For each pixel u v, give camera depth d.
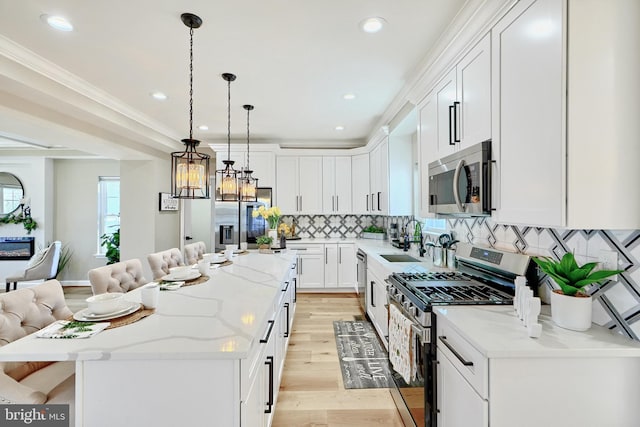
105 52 2.35
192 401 1.09
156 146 4.75
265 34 2.10
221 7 1.81
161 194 5.12
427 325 1.56
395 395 2.20
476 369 1.17
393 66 2.57
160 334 1.22
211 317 1.42
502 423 1.11
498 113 1.52
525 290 1.36
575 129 1.12
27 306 1.46
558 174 1.15
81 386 1.09
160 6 1.80
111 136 3.91
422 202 2.57
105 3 1.78
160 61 2.49
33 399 1.18
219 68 2.62
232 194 3.05
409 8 1.83
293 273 3.61
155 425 1.09
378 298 3.18
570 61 1.11
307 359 2.86
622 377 1.12
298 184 5.28
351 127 4.52
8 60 2.26
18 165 5.57
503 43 1.48
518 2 1.37
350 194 5.29
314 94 3.21
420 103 2.64
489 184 1.58
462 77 1.89
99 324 1.32
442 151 2.19
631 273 1.18
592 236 1.34
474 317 1.42
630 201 1.12
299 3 1.78
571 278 1.30
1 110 2.56
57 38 2.15
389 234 4.93
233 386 1.09
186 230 6.05
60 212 5.84
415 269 2.60
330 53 2.36
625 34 1.12
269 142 5.36
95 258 5.90
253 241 5.03
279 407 2.17
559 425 1.12
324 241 5.15
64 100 2.82
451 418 1.39
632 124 1.12
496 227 2.05
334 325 3.70
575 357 1.11
